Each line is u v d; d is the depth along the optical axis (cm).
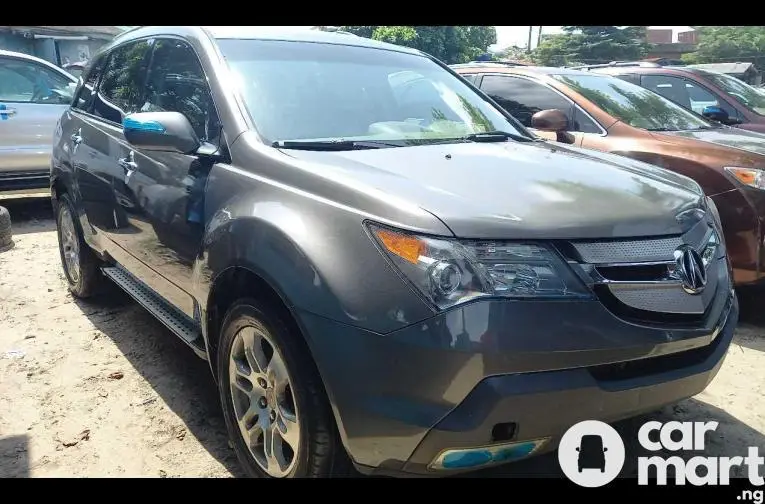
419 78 396
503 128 389
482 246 221
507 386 214
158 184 342
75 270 504
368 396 220
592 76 648
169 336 446
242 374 278
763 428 338
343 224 237
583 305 224
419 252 220
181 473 297
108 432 329
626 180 289
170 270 339
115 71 451
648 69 862
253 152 291
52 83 856
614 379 233
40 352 420
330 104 338
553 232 229
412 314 215
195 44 355
